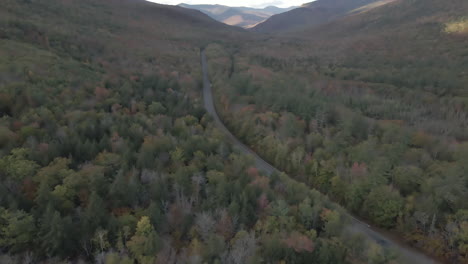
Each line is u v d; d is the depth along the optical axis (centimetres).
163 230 4853
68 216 4356
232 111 11312
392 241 6125
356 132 9250
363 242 5303
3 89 7856
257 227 5122
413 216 6094
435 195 6297
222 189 5512
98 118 7975
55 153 5972
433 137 8844
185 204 5391
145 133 7650
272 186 6662
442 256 5634
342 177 7350
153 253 4281
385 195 6438
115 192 5131
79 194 5078
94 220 4531
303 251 4753
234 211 5128
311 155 8419
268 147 9006
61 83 9669
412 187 6788
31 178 5159
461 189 6147
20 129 6625
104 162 5922
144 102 9988
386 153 7700
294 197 6125
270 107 10912
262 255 4606
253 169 6869
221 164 6638
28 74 9262
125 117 8269
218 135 8425
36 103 7812
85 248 4284
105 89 10150
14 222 4116
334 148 8062
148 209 4844
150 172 5912
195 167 6312
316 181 7681
